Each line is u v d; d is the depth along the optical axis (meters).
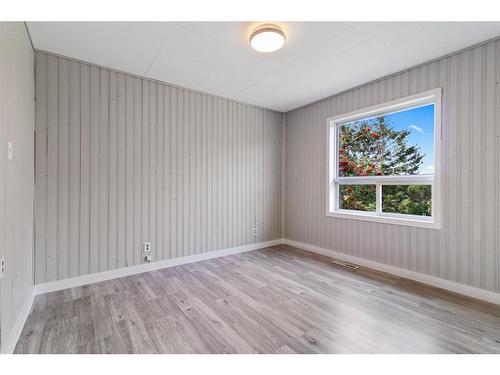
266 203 4.33
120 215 2.88
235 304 2.22
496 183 2.25
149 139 3.08
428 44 2.31
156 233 3.14
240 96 3.69
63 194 2.53
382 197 3.23
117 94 2.85
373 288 2.56
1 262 1.41
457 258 2.47
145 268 3.05
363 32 2.14
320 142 3.88
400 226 2.92
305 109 4.13
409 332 1.80
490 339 1.72
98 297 2.35
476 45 2.32
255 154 4.17
